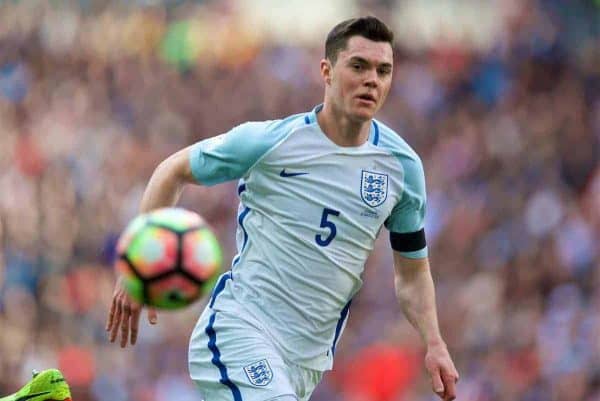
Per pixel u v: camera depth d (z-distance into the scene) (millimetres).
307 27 100000
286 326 26750
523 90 79875
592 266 63156
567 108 75625
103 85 87688
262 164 26594
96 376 63031
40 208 72750
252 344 26531
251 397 26328
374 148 26734
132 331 25734
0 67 88312
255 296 26828
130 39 91188
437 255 68125
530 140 73812
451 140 77188
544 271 64000
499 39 84250
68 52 90312
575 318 59656
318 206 26562
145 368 63219
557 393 57281
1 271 67938
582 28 83375
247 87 85750
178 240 24297
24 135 81062
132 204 75125
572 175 71562
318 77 86812
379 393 60562
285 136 26562
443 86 82562
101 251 71312
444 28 93562
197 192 72812
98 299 67438
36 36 90625
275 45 92188
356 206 26688
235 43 90938
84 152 78625
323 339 27172
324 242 26656
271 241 26750
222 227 71875
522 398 58062
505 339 60906
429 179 74688
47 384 27922
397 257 28188
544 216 67062
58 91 86750
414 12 97000
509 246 66312
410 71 84812
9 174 75688
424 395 59656
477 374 60344
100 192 75562
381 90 26359
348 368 62219
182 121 84250
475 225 68562
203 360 27109
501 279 64562
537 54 81562
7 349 61844
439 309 65062
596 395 56719
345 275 26938
